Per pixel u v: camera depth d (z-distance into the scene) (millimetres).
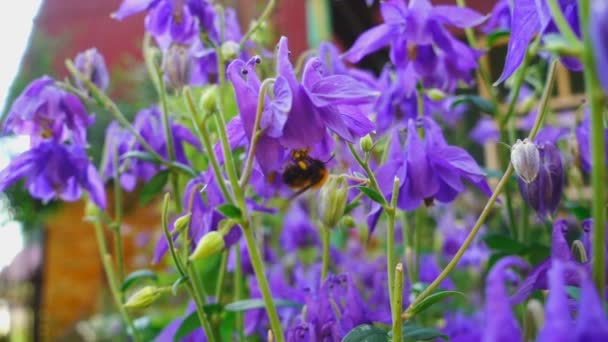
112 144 546
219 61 493
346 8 1190
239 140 422
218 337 492
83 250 1974
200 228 453
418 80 520
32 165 509
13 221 1763
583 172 525
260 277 402
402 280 400
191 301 501
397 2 490
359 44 498
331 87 401
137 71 1469
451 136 988
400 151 461
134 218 1516
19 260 1985
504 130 530
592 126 344
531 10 388
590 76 341
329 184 439
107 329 1396
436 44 488
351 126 418
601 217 346
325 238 475
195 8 499
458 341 531
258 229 581
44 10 2057
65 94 510
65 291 1959
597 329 329
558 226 388
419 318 544
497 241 499
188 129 548
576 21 386
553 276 336
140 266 1311
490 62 668
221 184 406
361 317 453
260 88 394
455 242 746
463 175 456
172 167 521
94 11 2035
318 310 449
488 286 344
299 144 397
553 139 528
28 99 505
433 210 826
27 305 2010
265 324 530
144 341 628
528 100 593
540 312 356
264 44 642
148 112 539
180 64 501
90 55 543
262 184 492
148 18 508
